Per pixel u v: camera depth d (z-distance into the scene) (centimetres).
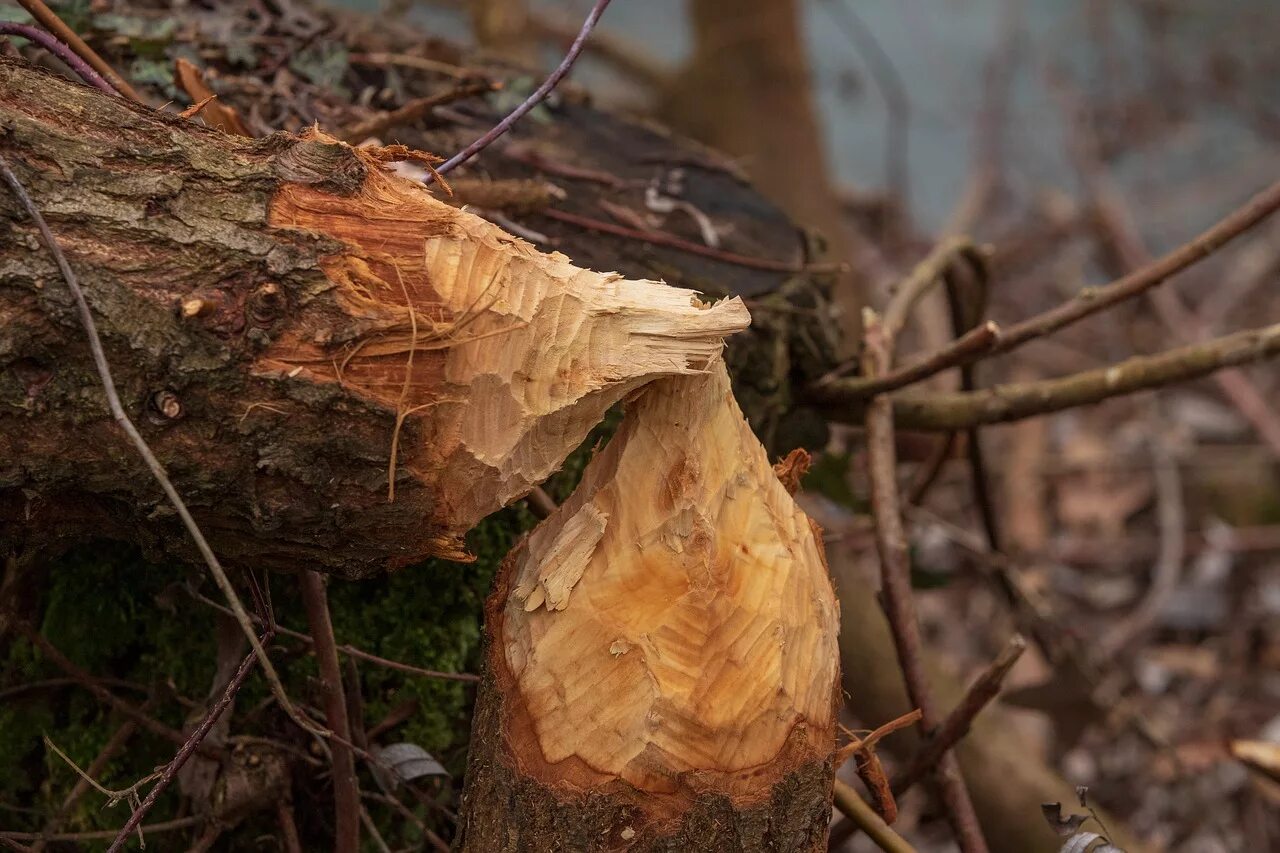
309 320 147
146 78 180
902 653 179
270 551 151
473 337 148
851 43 655
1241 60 581
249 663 157
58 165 147
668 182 198
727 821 148
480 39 387
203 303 146
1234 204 535
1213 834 257
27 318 145
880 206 512
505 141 194
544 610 151
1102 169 523
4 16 175
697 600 149
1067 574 345
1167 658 316
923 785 188
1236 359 183
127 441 147
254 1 202
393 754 168
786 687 150
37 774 173
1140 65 603
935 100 636
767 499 152
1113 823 214
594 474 153
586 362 149
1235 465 357
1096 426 395
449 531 151
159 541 151
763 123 389
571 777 149
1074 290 454
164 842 171
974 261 211
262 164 149
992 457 374
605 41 429
